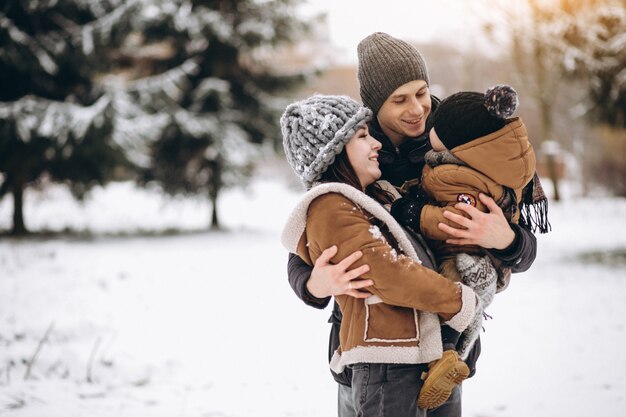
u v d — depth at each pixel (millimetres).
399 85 2344
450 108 2039
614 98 10945
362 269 1920
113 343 5902
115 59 17922
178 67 17828
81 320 6656
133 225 20203
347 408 2258
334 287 1972
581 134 30953
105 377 4875
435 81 36031
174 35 17203
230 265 11141
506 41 13023
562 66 11633
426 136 2379
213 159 17562
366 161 2119
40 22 16031
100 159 15938
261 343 6047
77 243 14422
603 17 10789
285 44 18625
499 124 1987
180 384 4809
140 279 9477
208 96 17328
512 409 4152
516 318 6883
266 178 38125
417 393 1990
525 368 5039
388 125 2410
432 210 2055
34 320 6625
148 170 18234
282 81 18844
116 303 7723
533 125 34781
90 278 9359
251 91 18344
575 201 25375
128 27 15875
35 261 10984
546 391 4461
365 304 2025
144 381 4855
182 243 14742
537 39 11625
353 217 1993
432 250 2168
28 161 15805
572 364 5070
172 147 17547
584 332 6117
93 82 16594
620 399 4223
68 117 15055
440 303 1901
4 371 4750
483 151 1979
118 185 30391
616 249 12078
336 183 2031
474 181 2010
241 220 22859
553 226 17234
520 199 2158
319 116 2102
